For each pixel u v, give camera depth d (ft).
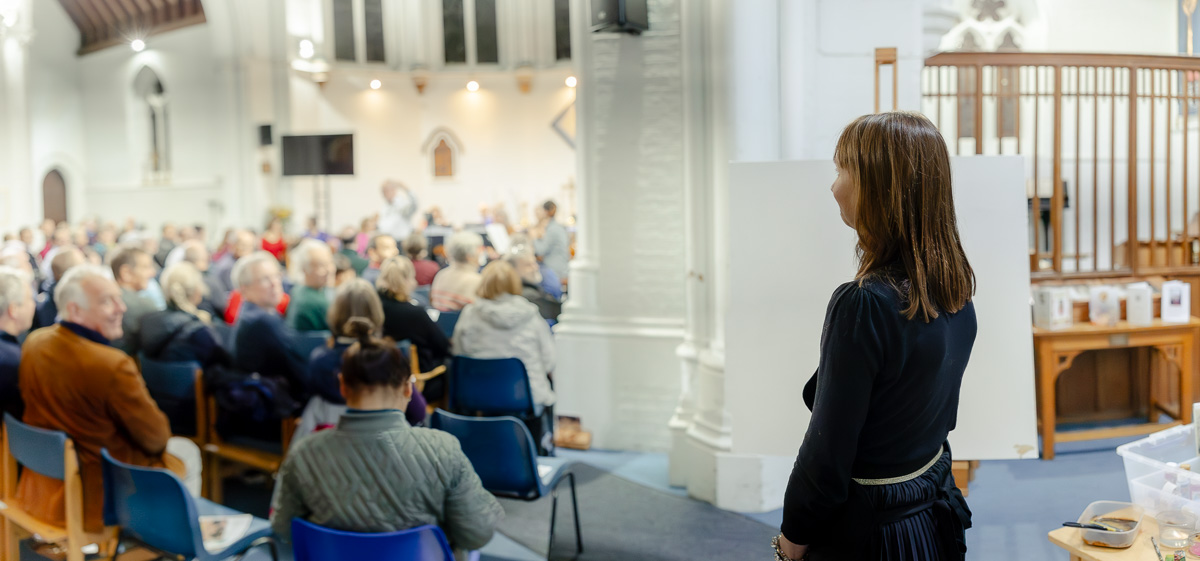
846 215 4.11
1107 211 23.12
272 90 38.24
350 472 5.44
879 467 3.87
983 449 7.69
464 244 13.70
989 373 7.66
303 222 38.40
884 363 3.62
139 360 10.73
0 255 14.37
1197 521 5.49
